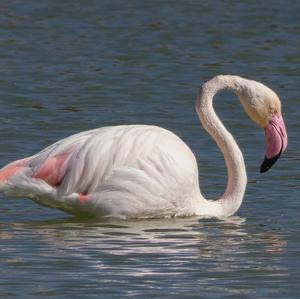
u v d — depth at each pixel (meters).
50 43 25.83
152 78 22.70
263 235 12.58
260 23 27.91
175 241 12.22
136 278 10.77
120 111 19.91
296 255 11.70
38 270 11.01
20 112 19.53
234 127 18.95
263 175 15.77
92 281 10.67
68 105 20.22
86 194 12.99
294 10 29.06
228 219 13.44
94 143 13.02
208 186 15.09
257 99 13.78
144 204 13.05
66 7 29.31
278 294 10.38
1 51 24.86
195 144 17.52
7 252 11.67
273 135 13.80
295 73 23.36
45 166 12.94
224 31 27.12
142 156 13.02
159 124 18.97
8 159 16.27
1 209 13.90
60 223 13.10
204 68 23.73
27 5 29.50
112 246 11.95
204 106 13.96
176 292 10.37
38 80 22.22
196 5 29.62
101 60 24.28
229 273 11.00
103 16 28.52
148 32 26.97
